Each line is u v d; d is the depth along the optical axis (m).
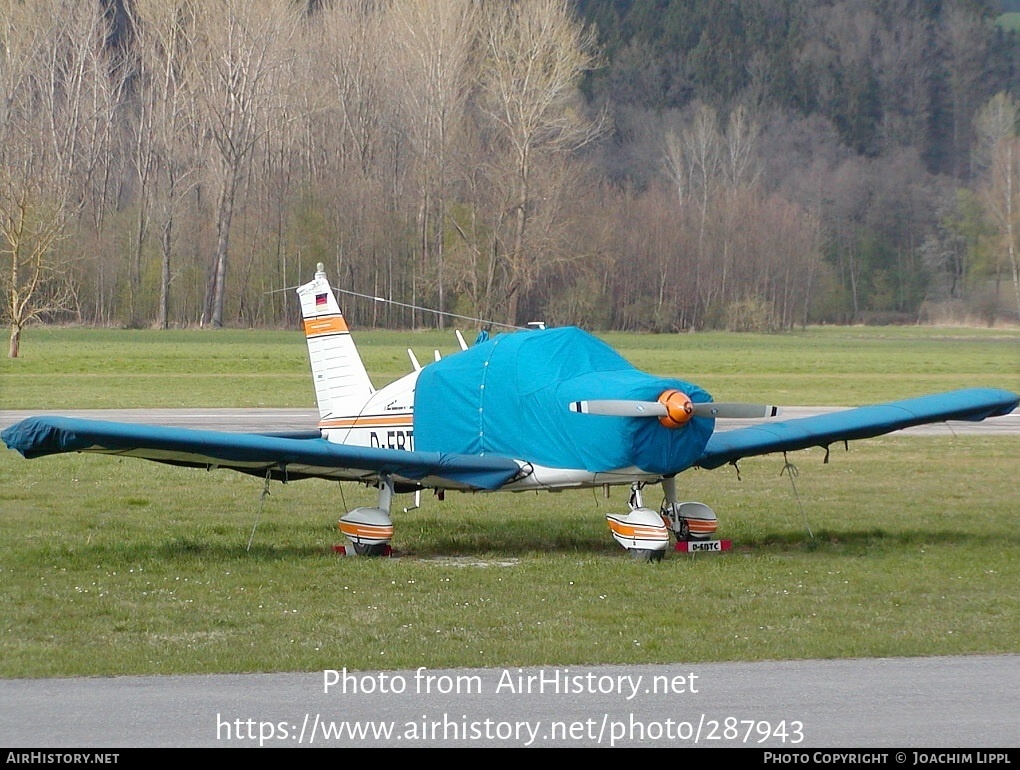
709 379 44.19
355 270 85.44
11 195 55.12
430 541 14.34
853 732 7.29
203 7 83.62
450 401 14.00
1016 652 9.09
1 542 13.89
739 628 9.88
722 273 95.12
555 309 86.62
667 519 13.95
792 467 14.95
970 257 109.50
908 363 55.16
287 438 15.74
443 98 81.94
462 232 79.88
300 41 89.75
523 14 76.56
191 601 10.91
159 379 41.47
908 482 20.03
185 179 86.88
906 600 10.98
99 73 89.62
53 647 9.24
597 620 10.20
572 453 12.71
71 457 22.70
